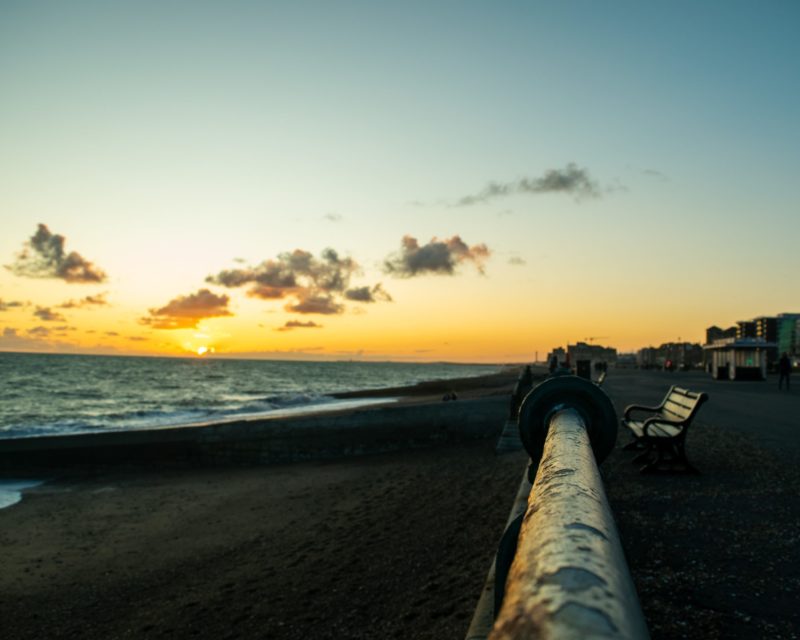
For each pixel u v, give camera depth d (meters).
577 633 0.50
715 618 2.98
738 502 5.29
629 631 0.53
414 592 4.89
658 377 43.38
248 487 12.09
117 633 5.23
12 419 31.31
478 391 46.38
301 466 14.63
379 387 74.88
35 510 10.84
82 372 99.44
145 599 6.06
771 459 7.42
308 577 5.80
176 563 7.25
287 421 15.77
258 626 4.81
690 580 3.50
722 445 8.62
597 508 1.16
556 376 3.62
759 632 2.82
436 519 7.11
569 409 3.52
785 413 13.60
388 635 4.18
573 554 0.80
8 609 6.09
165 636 4.96
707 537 4.30
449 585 4.88
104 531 9.14
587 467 1.70
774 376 44.56
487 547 5.70
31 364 131.38
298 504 9.78
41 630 5.54
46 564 7.58
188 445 15.55
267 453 15.62
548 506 1.19
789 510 4.99
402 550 6.12
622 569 0.82
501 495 7.77
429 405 16.05
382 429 15.82
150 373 107.69
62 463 14.87
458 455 13.23
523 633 0.56
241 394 57.97
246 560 6.90
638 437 7.05
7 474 14.56
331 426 15.84
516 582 0.79
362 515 8.16
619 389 24.69
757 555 3.90
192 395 55.09
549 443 2.46
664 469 6.80
